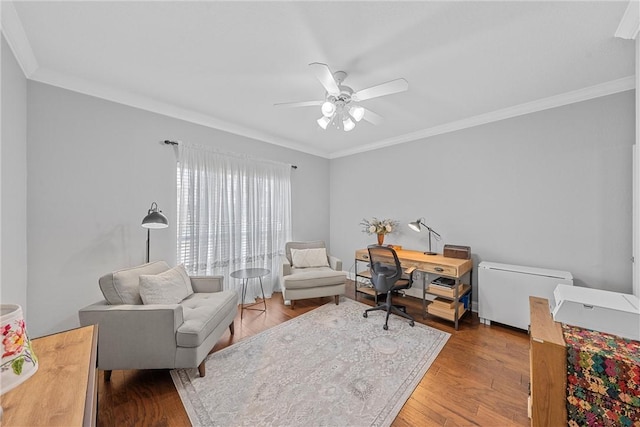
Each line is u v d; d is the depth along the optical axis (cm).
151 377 184
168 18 145
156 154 266
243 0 132
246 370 191
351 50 174
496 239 287
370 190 412
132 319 169
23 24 150
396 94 239
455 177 318
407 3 134
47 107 203
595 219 229
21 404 72
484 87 224
